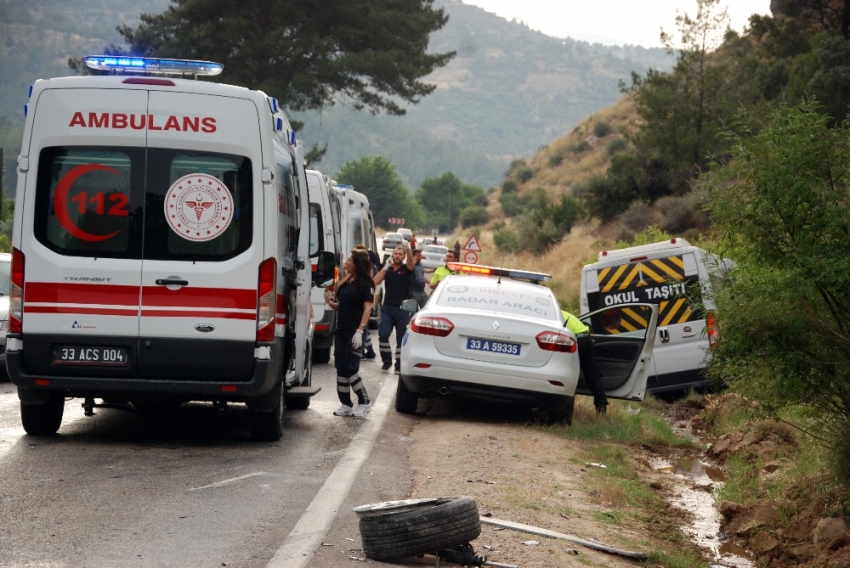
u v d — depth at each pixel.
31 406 11.78
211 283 11.21
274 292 11.39
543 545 8.40
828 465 10.95
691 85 53.38
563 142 135.62
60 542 7.38
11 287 11.15
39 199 11.12
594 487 11.46
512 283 16.30
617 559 8.56
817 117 10.09
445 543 7.52
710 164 10.65
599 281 20.58
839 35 46.53
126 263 11.13
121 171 11.18
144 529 7.89
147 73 11.91
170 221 11.19
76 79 11.21
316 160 58.28
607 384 16.33
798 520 10.66
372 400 16.77
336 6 53.06
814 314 9.90
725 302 10.50
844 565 9.20
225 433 13.06
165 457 11.03
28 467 10.05
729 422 16.75
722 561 9.63
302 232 13.95
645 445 15.34
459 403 17.19
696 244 23.52
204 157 11.25
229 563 7.11
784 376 10.21
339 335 14.88
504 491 10.34
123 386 11.25
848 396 10.29
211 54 51.25
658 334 19.94
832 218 9.71
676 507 11.63
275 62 52.56
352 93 56.12
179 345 11.19
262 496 9.32
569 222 64.19
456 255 48.78
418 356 14.68
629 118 126.56
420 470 11.23
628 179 59.12
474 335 14.60
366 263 14.77
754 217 10.16
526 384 14.50
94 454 10.98
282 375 12.28
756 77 52.41
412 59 55.50
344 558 7.46
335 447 12.28
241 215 11.27
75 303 11.12
